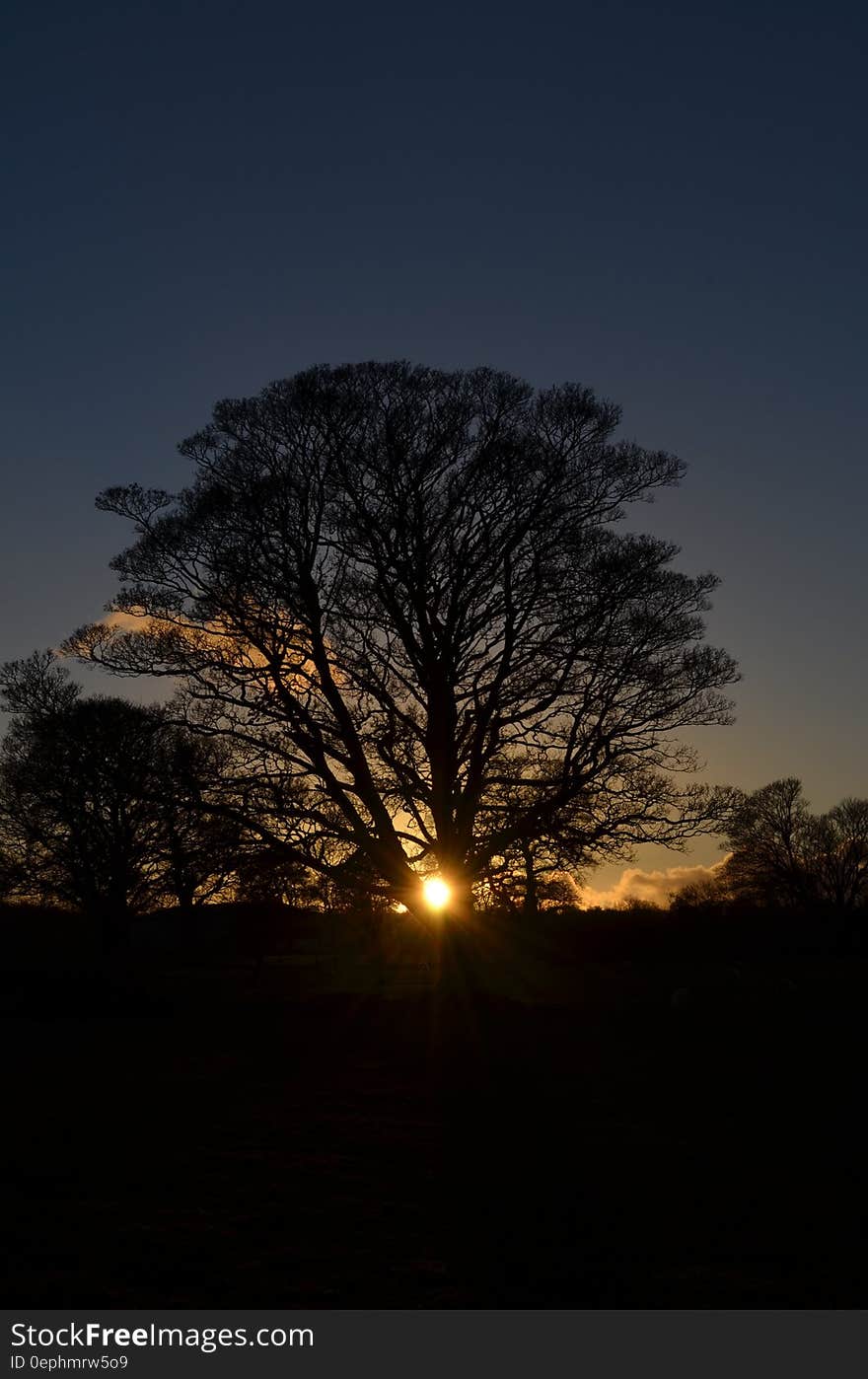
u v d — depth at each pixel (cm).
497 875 2648
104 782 2634
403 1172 1271
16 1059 1905
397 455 2522
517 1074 1878
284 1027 2333
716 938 4934
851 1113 1636
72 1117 1453
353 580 2569
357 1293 923
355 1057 2012
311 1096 1666
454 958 2603
